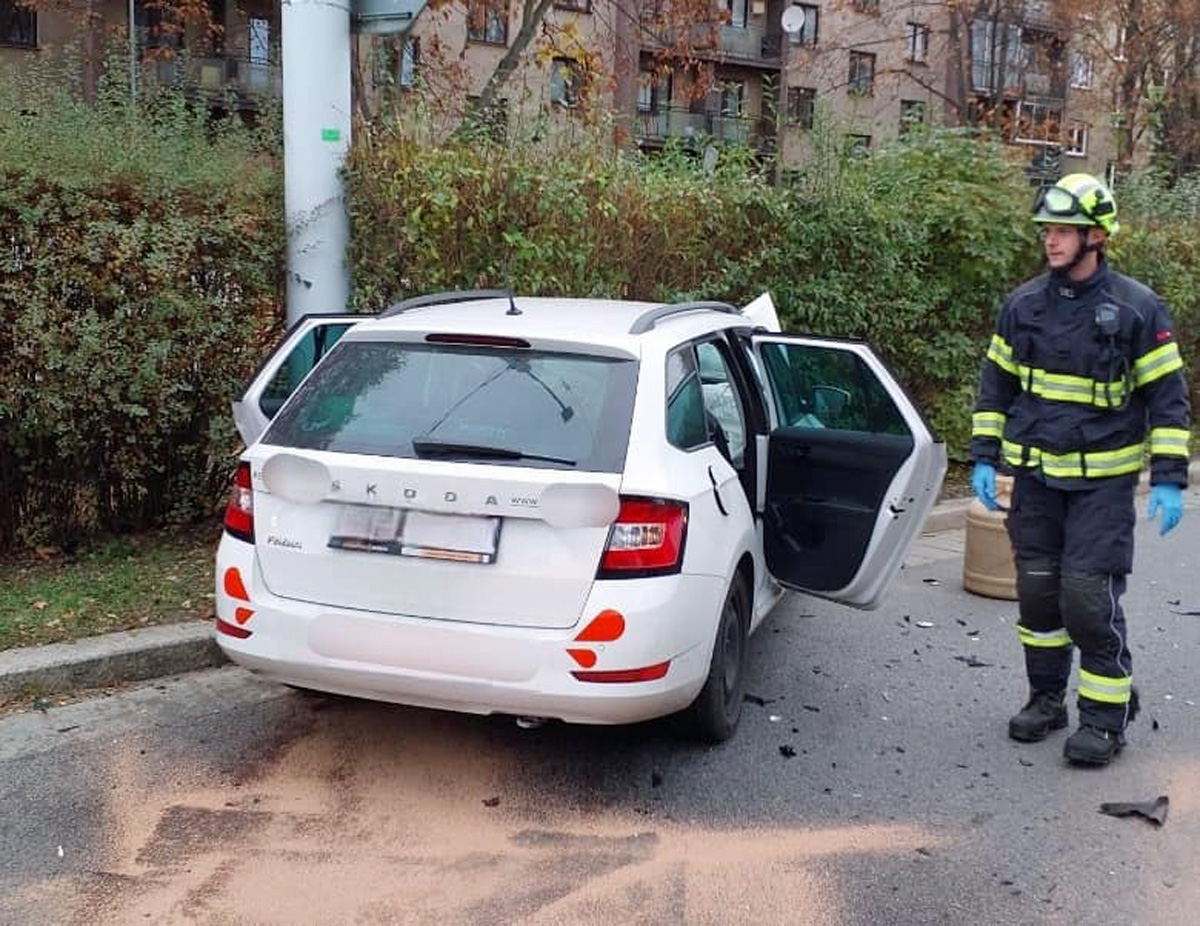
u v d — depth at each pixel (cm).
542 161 779
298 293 684
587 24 2395
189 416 675
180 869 363
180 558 663
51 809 398
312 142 670
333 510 397
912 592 715
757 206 915
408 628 386
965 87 3075
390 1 678
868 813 413
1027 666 487
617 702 379
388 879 361
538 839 388
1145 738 490
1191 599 721
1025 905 354
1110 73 3017
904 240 989
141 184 621
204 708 487
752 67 4150
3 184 580
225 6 2980
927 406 1082
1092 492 444
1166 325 436
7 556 663
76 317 610
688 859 377
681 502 394
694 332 470
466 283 747
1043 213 434
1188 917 350
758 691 531
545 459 386
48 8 2100
